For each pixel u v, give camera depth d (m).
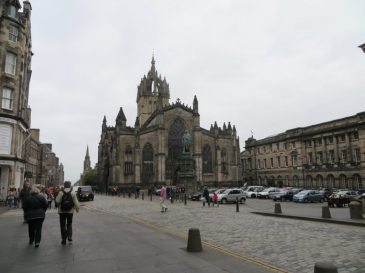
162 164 79.00
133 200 50.16
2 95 37.97
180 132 84.69
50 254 11.55
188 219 22.91
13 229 17.92
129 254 11.49
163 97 114.69
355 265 10.02
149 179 79.94
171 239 14.52
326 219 21.11
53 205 39.41
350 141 66.75
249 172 100.88
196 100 85.62
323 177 72.62
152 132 81.88
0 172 38.00
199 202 45.88
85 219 23.00
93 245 13.12
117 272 9.24
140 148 80.38
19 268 9.74
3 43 38.34
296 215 24.17
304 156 78.94
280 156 86.88
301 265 10.09
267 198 58.22
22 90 42.31
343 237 14.94
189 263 10.23
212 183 85.56
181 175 57.97
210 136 87.69
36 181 100.31
